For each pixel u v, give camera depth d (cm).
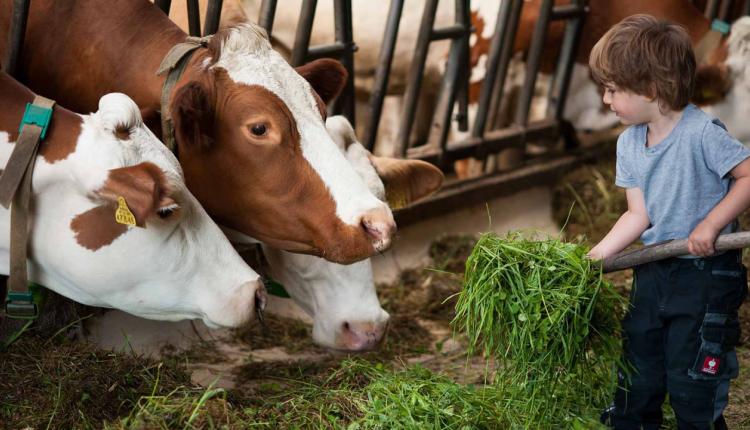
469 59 575
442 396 322
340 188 323
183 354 422
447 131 577
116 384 323
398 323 480
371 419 308
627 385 317
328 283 376
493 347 320
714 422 307
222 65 325
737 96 611
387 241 319
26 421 305
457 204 586
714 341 297
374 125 528
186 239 302
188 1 397
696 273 298
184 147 330
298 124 323
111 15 364
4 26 379
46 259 301
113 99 294
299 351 443
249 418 306
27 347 338
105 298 308
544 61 644
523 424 310
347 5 481
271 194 327
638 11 628
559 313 294
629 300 316
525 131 627
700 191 297
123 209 272
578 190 634
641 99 296
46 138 291
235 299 310
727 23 666
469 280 310
